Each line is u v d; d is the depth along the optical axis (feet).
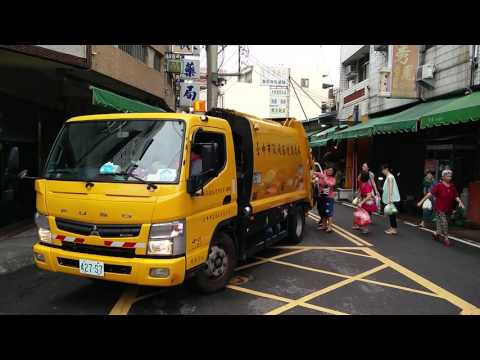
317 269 23.61
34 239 28.91
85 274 15.51
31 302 17.43
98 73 35.60
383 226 39.78
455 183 42.63
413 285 20.98
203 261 16.87
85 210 15.53
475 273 23.44
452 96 43.04
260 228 23.25
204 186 16.90
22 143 35.45
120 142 16.72
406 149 53.01
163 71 54.29
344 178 75.46
